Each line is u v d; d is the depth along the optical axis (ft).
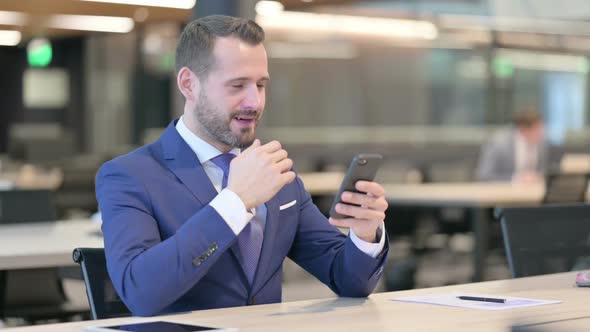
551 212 10.62
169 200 7.78
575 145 50.55
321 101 52.47
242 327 6.35
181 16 22.90
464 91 53.01
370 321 6.59
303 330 6.22
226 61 7.82
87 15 22.84
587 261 11.89
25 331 6.29
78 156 44.98
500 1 48.62
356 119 52.90
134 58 51.52
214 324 6.50
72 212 30.58
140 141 51.96
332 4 26.35
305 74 52.06
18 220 15.35
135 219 7.57
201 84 7.93
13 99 53.98
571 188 25.20
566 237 10.64
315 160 39.65
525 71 52.85
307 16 34.40
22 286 13.92
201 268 7.18
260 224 8.15
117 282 7.34
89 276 8.09
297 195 8.70
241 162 7.40
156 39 49.98
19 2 21.17
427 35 42.60
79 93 52.75
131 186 7.72
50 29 25.40
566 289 8.26
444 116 52.95
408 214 30.22
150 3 21.12
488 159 32.81
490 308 7.16
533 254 10.34
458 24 43.06
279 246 8.29
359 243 8.04
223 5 16.88
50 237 12.94
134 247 7.41
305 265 8.75
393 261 29.01
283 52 51.11
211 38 7.90
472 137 51.62
